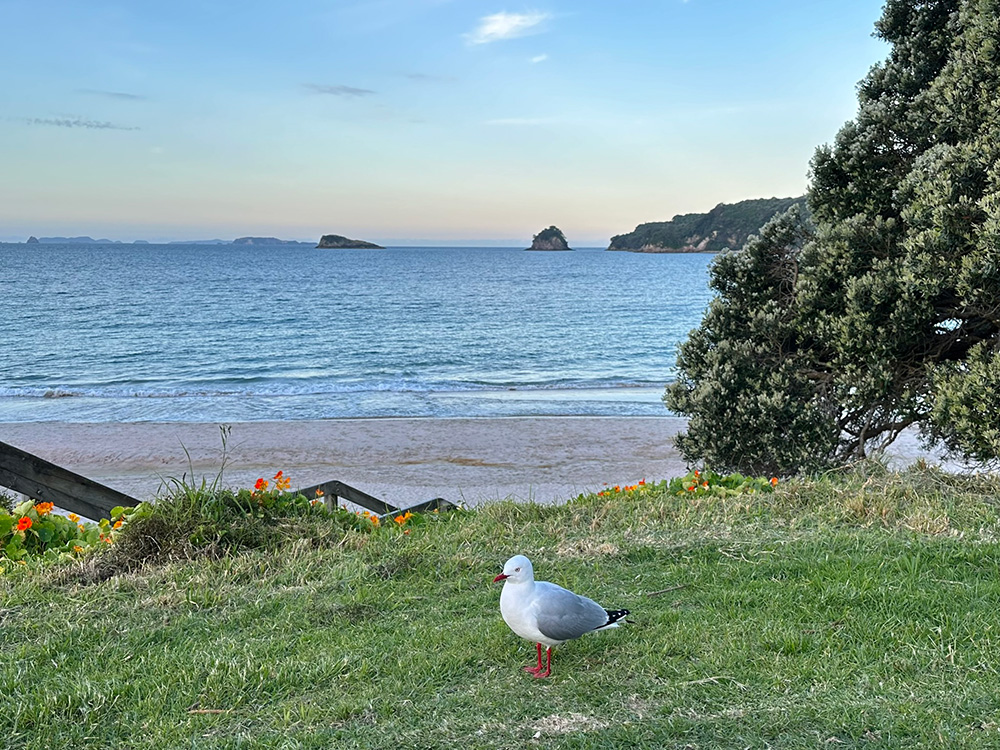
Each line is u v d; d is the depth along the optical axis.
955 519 7.85
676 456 21.64
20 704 4.35
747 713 4.23
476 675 4.89
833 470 10.63
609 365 45.16
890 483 9.09
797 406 12.31
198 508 7.57
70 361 44.94
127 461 20.77
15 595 5.98
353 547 7.70
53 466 7.63
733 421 12.67
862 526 7.74
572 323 68.56
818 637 5.18
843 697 4.36
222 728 4.23
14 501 8.41
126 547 7.05
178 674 4.77
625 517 8.55
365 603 6.05
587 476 19.52
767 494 9.29
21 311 72.81
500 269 191.62
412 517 9.45
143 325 63.53
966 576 6.23
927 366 11.65
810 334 12.59
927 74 12.72
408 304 87.81
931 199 10.78
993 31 10.84
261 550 7.36
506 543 7.74
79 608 5.82
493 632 5.43
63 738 4.10
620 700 4.46
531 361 46.47
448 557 7.12
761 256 13.61
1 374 39.97
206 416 27.52
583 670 4.90
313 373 41.16
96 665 4.94
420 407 29.59
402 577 6.71
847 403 12.28
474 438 23.70
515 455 21.67
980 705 4.21
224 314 73.44
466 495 17.50
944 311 11.73
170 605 5.94
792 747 3.90
